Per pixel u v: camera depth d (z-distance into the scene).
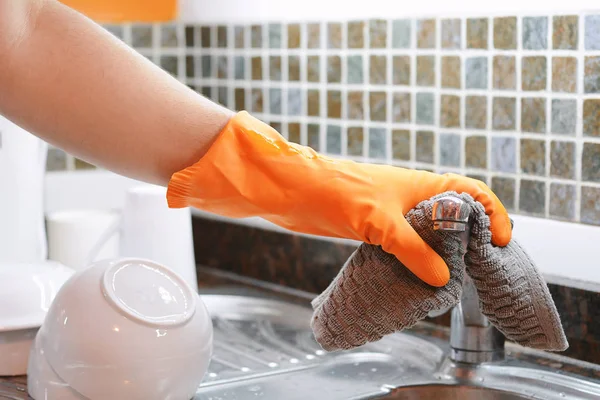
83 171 1.65
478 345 1.08
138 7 1.64
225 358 1.15
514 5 1.15
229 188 0.78
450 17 1.22
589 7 1.07
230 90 1.60
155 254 1.26
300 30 1.45
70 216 1.50
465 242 0.79
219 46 1.61
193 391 0.95
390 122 1.33
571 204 1.11
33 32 0.77
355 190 0.78
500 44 1.17
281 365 1.11
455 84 1.23
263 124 0.81
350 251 1.32
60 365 0.91
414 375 1.06
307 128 1.46
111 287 0.92
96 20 1.61
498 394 1.00
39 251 1.37
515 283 0.79
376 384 1.03
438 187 0.81
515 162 1.17
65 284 0.95
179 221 1.27
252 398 0.99
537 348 0.83
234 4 1.57
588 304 1.05
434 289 0.76
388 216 0.77
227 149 0.78
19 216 1.33
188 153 0.80
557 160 1.12
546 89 1.12
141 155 0.80
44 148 1.37
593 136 1.08
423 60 1.27
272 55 1.51
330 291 0.80
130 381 0.89
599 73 1.07
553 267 1.13
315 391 1.01
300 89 1.47
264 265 1.49
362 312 0.77
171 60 1.68
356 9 1.36
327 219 0.78
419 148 1.29
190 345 0.93
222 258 1.57
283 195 0.78
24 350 1.04
